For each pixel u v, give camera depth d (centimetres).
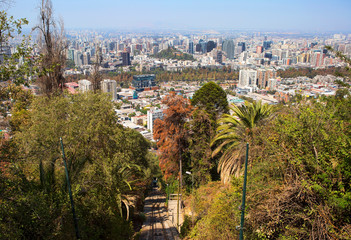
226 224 952
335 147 655
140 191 2355
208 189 1628
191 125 2044
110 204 1177
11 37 801
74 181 1010
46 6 1636
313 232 615
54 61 1603
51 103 1249
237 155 1335
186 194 2139
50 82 1633
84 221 887
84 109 1228
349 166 625
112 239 1112
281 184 734
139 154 2309
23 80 838
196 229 1273
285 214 667
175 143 2044
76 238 789
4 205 642
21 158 830
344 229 589
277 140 791
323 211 605
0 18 770
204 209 1410
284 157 729
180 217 1842
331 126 727
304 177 672
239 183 863
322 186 646
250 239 772
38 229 713
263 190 717
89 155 1200
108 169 1130
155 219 1894
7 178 721
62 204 804
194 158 2000
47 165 1011
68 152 1126
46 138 1078
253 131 1095
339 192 616
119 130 1357
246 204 751
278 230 699
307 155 686
